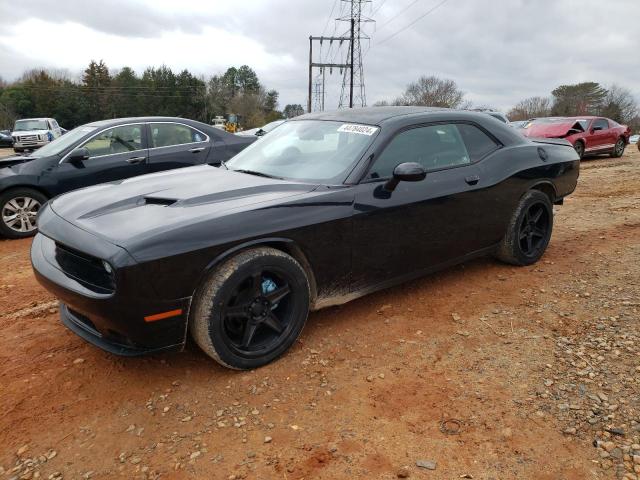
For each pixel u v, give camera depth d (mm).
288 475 2305
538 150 4859
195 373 3139
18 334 3717
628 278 4496
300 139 4102
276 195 3291
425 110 4223
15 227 6719
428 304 4086
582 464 2340
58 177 6715
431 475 2291
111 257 2613
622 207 7645
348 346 3434
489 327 3688
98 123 7109
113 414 2773
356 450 2455
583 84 81188
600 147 17062
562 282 4492
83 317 3146
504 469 2322
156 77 83688
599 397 2805
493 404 2791
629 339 3396
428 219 3855
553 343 3430
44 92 72812
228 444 2516
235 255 2963
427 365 3203
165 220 2869
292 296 3238
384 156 3676
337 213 3334
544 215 4945
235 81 118938
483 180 4246
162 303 2725
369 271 3615
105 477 2330
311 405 2809
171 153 7176
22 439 2594
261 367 3166
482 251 4488
